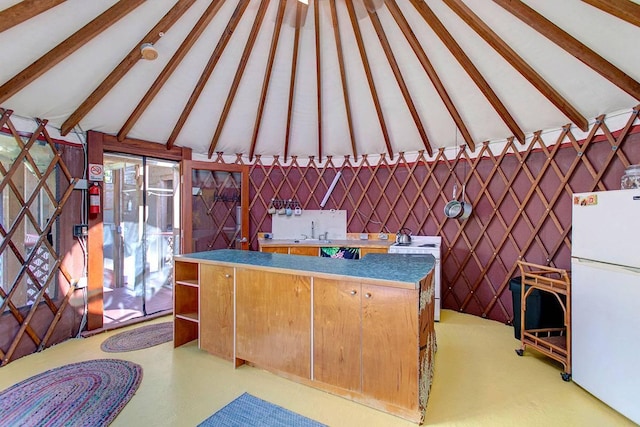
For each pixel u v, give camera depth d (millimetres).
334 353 2010
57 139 2805
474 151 3562
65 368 2367
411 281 1750
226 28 2572
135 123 3219
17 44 2025
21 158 2520
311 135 4012
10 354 2455
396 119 3553
